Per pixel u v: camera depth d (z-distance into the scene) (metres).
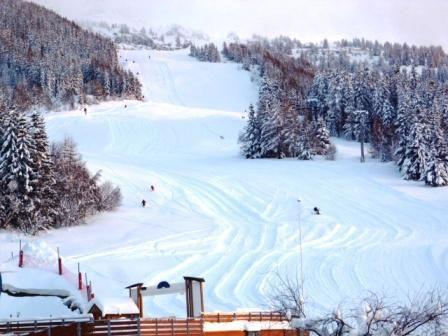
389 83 144.38
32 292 29.14
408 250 53.06
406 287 42.56
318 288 42.53
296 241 57.66
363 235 59.75
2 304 27.95
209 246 56.09
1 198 60.38
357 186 81.00
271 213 69.25
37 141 63.38
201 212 70.50
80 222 64.69
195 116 146.50
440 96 131.50
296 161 101.12
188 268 48.34
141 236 59.91
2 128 63.50
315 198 74.94
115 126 132.12
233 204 73.44
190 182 84.12
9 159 61.00
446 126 106.81
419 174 84.88
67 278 31.12
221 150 115.00
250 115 108.50
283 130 105.75
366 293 41.06
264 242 57.47
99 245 56.72
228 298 40.22
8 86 182.12
